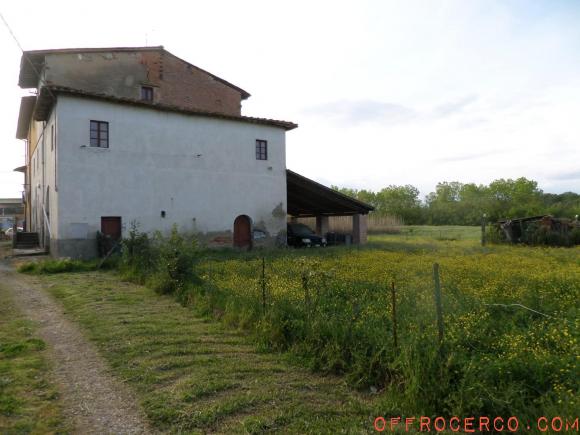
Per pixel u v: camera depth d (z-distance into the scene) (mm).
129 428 3941
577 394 3596
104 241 15734
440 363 4258
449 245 22516
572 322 5418
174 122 18891
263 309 6969
